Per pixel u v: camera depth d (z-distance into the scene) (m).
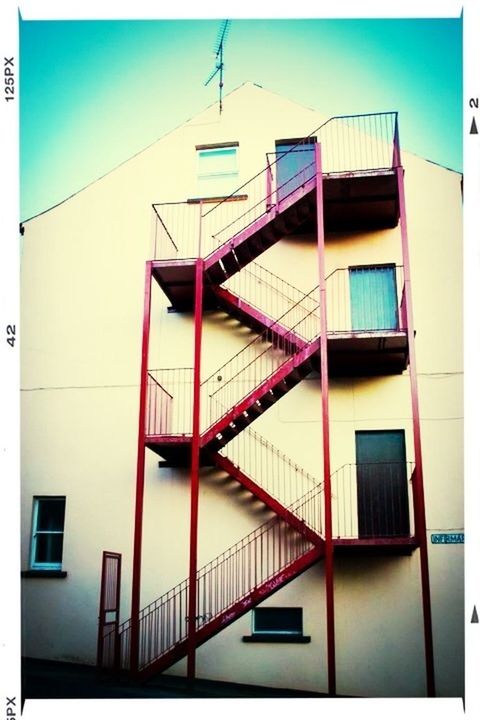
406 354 11.23
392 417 11.62
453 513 11.12
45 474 12.41
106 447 12.37
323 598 10.97
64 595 11.73
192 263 10.93
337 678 10.62
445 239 12.27
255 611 11.25
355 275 12.42
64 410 12.68
